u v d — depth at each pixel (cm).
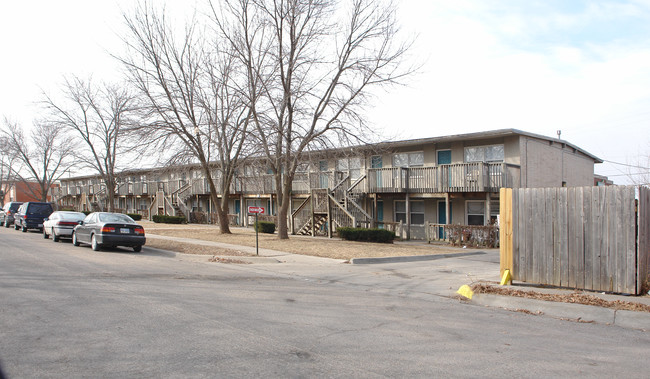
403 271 1310
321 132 1888
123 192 4900
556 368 498
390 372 473
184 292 892
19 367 459
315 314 740
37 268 1153
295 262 1461
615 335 646
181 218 3800
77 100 3697
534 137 2278
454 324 695
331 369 477
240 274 1205
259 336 596
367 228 2219
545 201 936
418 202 2561
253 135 1911
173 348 534
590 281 875
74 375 441
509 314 775
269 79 1925
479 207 2317
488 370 487
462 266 1433
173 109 2131
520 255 967
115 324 633
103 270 1157
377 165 2747
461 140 2366
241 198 3441
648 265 869
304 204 2653
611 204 855
